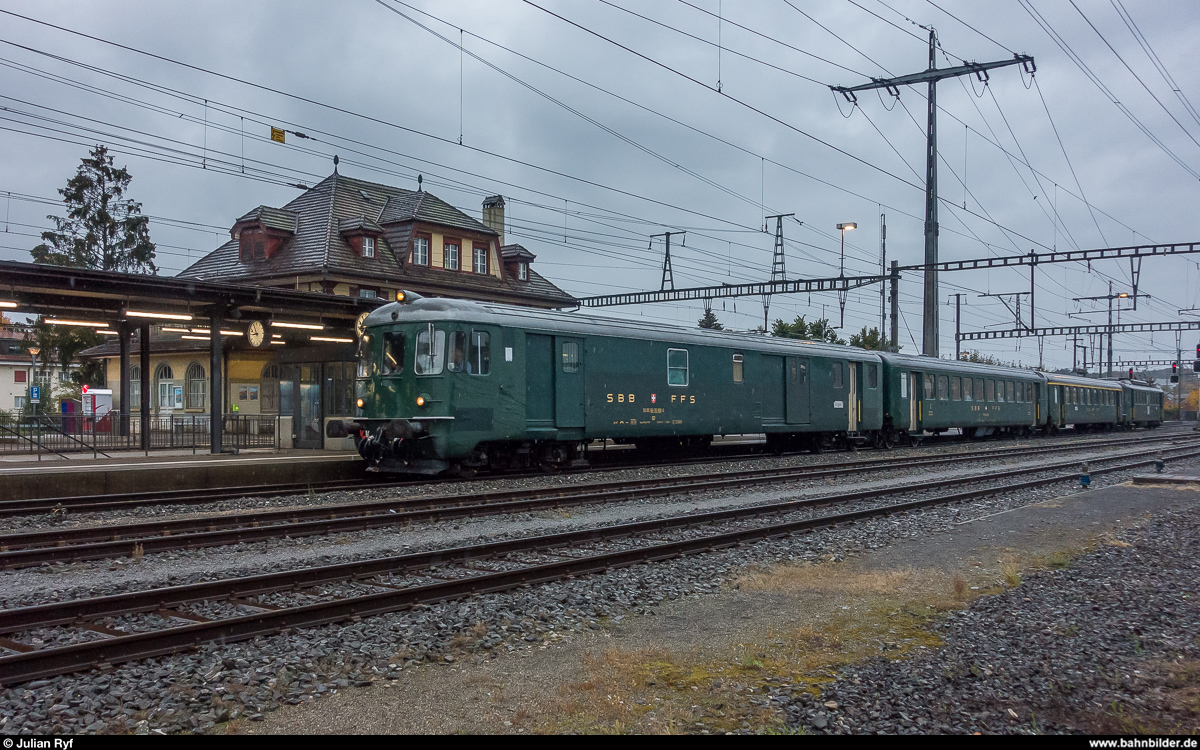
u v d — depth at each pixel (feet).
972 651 20.81
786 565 31.83
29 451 64.49
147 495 47.39
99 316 70.13
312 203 107.55
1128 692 18.30
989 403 115.44
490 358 55.67
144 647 19.58
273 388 106.11
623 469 66.08
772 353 79.25
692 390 70.49
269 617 21.56
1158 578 29.60
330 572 27.43
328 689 18.07
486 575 26.43
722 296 105.60
